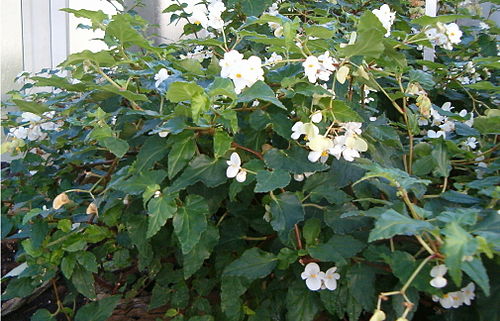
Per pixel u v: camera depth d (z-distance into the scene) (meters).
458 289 0.46
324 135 0.55
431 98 0.98
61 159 0.84
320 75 0.56
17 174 0.88
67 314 0.72
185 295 0.68
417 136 0.90
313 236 0.53
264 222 0.60
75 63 0.64
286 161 0.54
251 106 0.61
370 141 0.62
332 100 0.55
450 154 0.67
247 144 0.58
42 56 1.34
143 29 0.98
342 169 0.56
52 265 0.67
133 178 0.55
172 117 0.54
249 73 0.54
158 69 0.68
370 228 0.53
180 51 1.09
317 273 0.51
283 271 0.56
